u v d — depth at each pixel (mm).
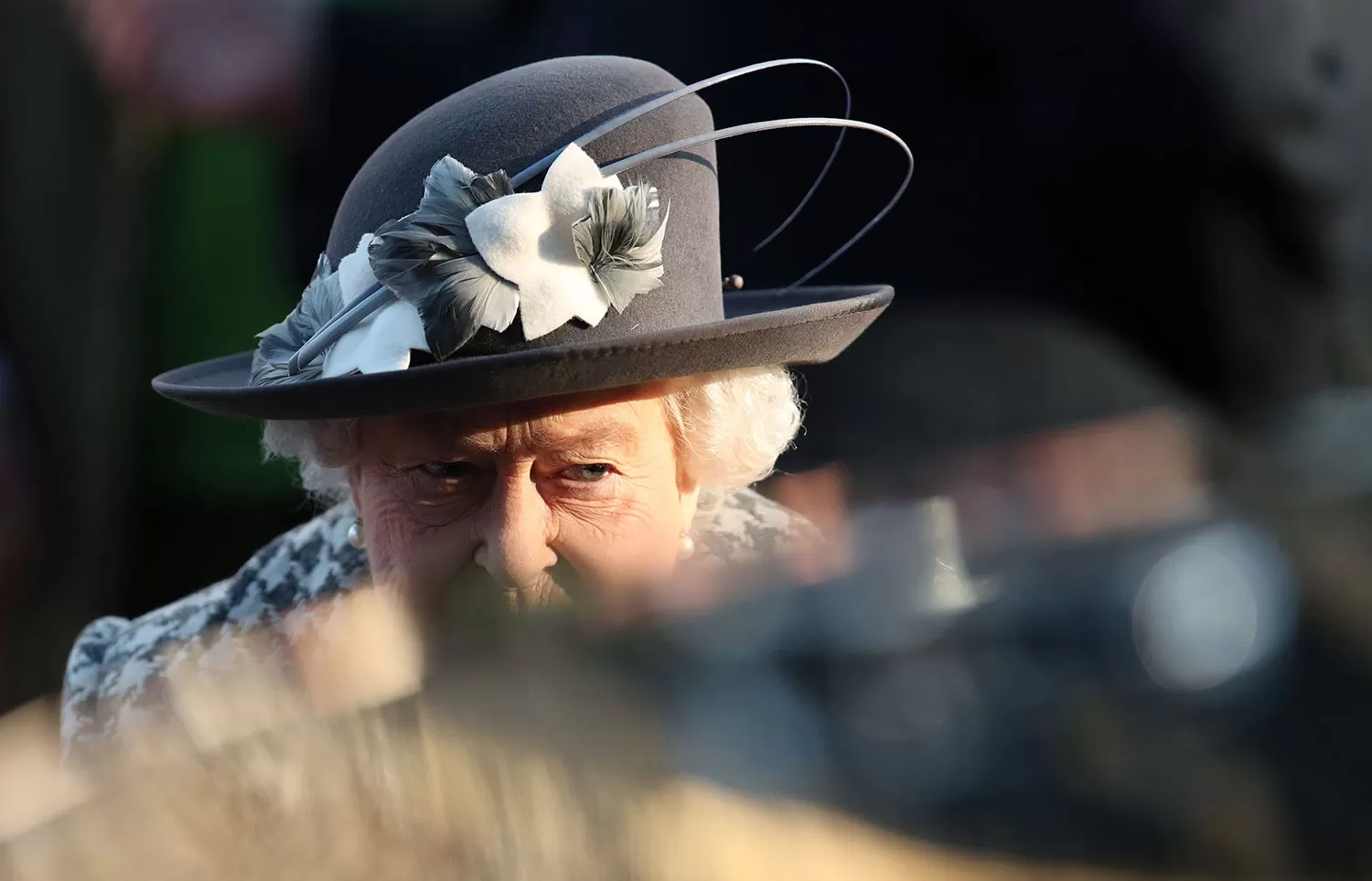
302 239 15109
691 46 10375
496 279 6953
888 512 2996
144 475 15539
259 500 15828
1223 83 8984
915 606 2588
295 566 9211
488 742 2061
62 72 14250
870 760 2262
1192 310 9242
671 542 7840
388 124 14656
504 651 2262
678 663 2326
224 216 15117
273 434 8602
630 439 7531
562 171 7066
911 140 9930
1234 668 2492
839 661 2402
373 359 7051
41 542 14445
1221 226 9109
